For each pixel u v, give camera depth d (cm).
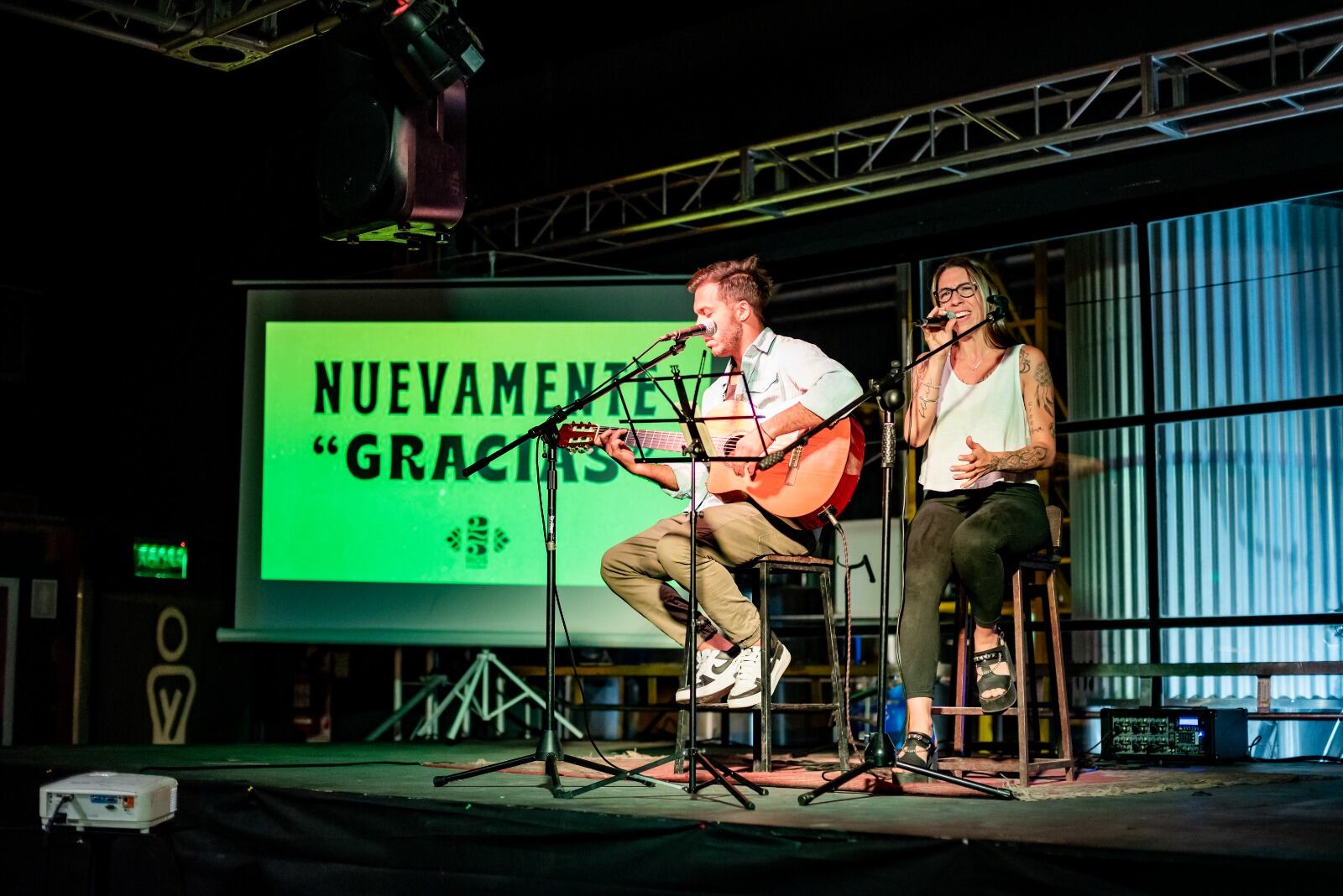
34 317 726
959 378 391
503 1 675
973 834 269
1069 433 650
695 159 670
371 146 433
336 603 630
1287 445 606
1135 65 572
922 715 363
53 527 630
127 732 650
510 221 777
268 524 639
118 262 749
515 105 782
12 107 671
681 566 405
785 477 404
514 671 714
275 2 494
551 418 367
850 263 666
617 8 698
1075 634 653
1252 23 576
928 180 666
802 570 406
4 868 431
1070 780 373
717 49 723
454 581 623
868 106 682
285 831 367
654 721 755
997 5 648
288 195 756
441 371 634
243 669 708
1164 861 244
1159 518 636
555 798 339
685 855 294
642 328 621
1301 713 528
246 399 647
